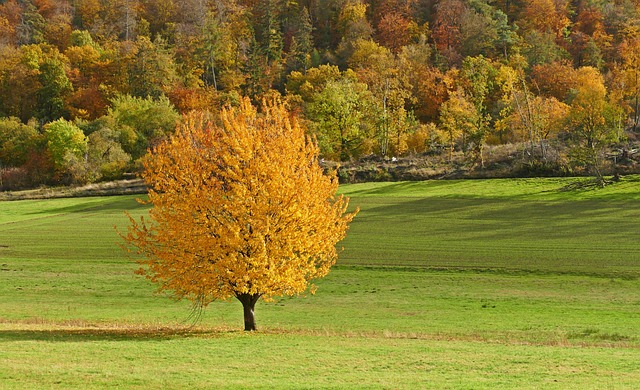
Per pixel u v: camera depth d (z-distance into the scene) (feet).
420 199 261.24
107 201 299.38
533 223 214.07
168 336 101.19
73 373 70.18
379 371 74.38
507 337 106.42
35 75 438.81
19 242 214.48
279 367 75.97
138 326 117.39
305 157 104.88
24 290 151.84
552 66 430.61
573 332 110.63
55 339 95.20
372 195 274.16
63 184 351.67
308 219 101.96
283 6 592.19
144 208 278.67
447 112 349.61
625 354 85.92
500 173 294.87
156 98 444.55
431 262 173.37
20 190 344.49
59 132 359.46
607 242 187.42
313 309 133.39
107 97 440.04
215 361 78.95
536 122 326.85
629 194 243.40
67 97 441.27
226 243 98.27
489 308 130.93
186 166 102.17
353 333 107.96
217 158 103.24
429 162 323.98
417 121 384.47
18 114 433.89
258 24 579.48
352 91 364.17
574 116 305.94
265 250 99.25
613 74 422.82
